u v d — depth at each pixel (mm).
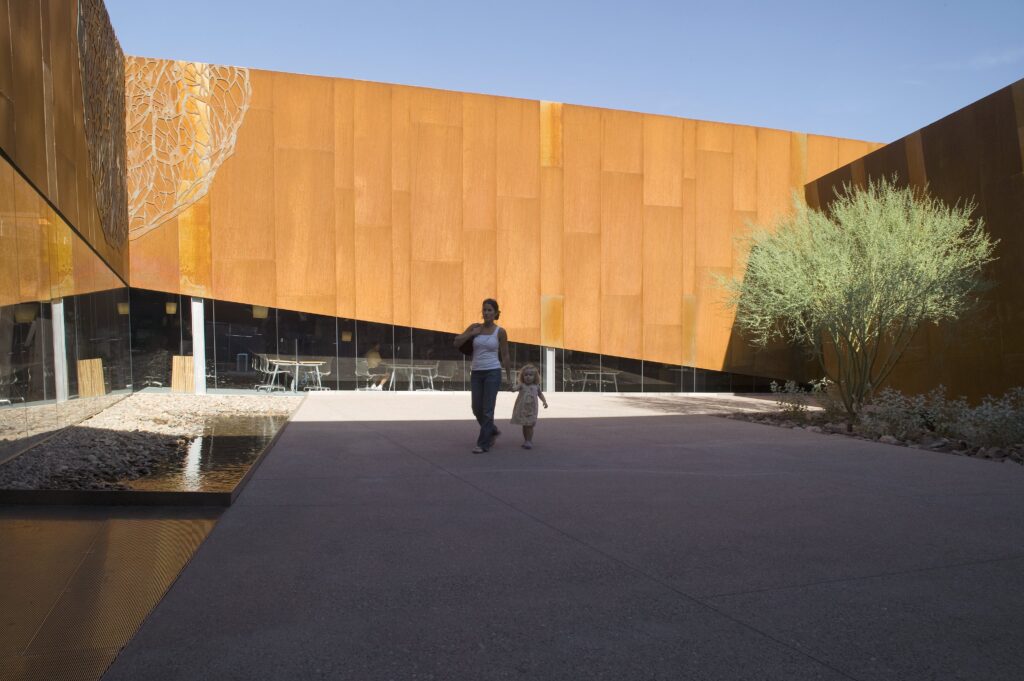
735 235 20844
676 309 20719
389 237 18625
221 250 17516
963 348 13648
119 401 14469
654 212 20578
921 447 8742
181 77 17281
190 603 3266
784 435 9820
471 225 19219
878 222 11797
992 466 7254
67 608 3191
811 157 21891
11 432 6754
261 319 17797
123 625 3002
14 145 6652
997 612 3238
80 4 10164
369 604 3273
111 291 13508
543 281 19719
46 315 8266
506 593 3439
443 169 19016
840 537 4484
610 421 11711
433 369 18875
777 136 21578
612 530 4617
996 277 13008
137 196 17000
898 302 11398
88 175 10711
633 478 6453
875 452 8203
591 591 3475
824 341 18609
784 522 4859
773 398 18938
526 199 19609
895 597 3420
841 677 2582
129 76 16906
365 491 5781
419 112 18844
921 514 5117
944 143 14312
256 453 7336
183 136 17297
